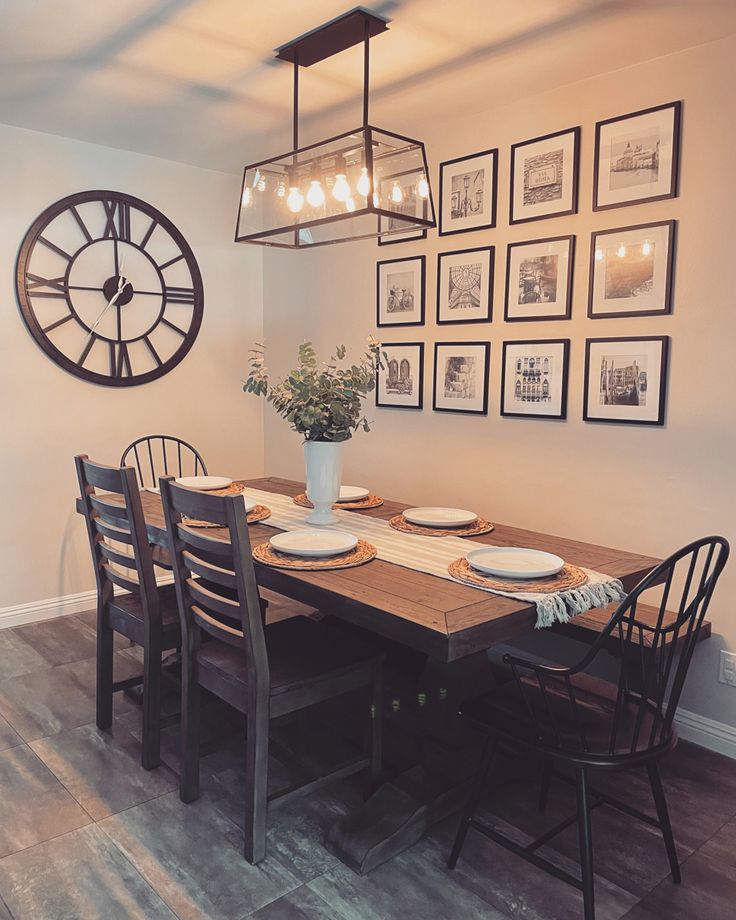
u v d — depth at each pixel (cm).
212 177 418
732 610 251
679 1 218
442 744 222
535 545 239
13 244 347
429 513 273
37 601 370
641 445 274
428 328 350
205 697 282
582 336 289
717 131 245
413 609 173
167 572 421
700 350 254
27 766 235
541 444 308
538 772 238
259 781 190
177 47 254
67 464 375
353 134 231
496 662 317
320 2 222
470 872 190
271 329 446
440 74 276
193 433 425
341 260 393
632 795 227
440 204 339
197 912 173
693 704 263
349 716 262
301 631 233
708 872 191
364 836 194
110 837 200
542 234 300
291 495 316
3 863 189
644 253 266
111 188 377
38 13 229
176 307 409
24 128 344
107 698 258
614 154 273
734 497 249
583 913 174
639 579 211
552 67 269
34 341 358
